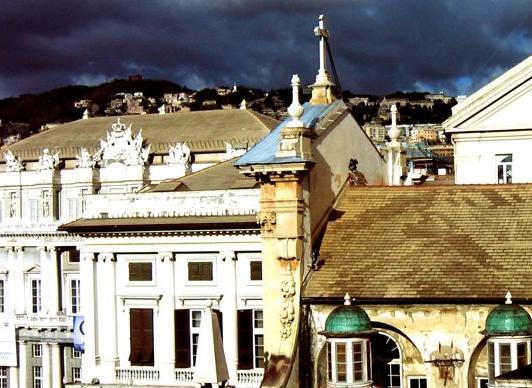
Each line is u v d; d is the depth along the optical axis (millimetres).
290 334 45656
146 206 69875
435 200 49969
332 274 46469
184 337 67375
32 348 120875
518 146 57812
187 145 131500
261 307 66438
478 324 43250
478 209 48625
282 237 45938
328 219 50312
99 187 126688
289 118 51812
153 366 67688
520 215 47625
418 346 44062
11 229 122062
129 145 125938
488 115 58250
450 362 43562
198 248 67375
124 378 67750
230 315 66812
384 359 44938
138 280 68562
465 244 46344
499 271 44219
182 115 141500
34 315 119812
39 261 120938
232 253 66750
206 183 76938
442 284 44156
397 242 47500
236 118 136500
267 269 46250
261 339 66375
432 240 47062
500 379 34250
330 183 51312
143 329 68375
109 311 68812
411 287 44438
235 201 67688
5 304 123250
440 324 43812
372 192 51719
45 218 127750
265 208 46250
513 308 40875
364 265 46500
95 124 145125
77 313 117688
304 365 45781
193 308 67562
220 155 129000
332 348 42875
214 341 45281
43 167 128250
